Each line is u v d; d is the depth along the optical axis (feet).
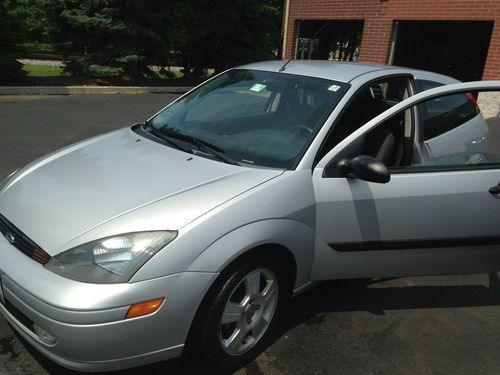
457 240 10.37
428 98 10.27
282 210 8.53
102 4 41.57
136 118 30.71
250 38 52.03
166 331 7.44
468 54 40.22
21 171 10.08
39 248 7.55
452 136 11.19
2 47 38.96
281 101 10.72
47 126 26.58
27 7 72.54
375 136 10.31
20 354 8.68
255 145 9.93
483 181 10.30
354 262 9.82
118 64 43.96
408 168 10.07
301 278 9.38
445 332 10.43
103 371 7.32
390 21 36.76
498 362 9.59
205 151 9.96
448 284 12.51
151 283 7.16
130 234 7.39
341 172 9.32
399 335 10.16
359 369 9.01
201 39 50.47
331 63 12.28
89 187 8.66
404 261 10.18
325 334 9.96
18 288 7.36
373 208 9.50
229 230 7.85
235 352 8.59
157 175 8.93
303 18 43.57
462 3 32.42
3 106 31.73
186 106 12.19
